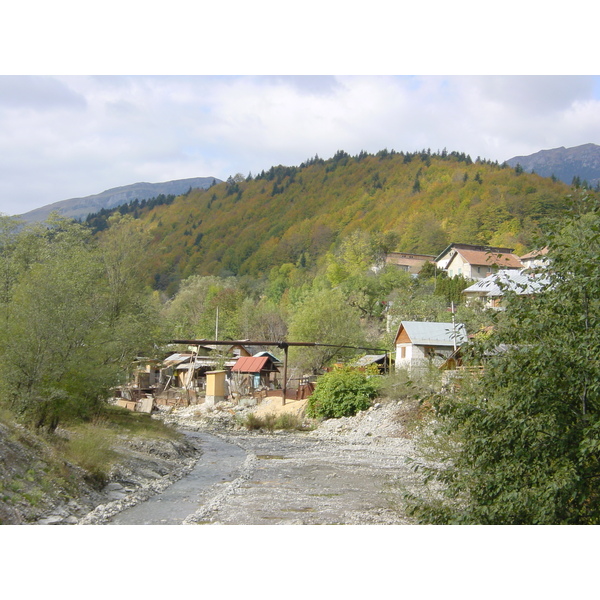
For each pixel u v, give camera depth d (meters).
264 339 98.69
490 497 10.68
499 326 11.20
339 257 132.62
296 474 26.20
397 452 34.56
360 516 17.38
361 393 47.91
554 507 9.39
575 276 10.06
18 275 29.73
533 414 10.14
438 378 18.95
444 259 128.62
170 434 35.28
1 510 13.48
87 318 23.94
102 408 33.88
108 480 20.55
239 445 38.72
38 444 18.28
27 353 21.47
